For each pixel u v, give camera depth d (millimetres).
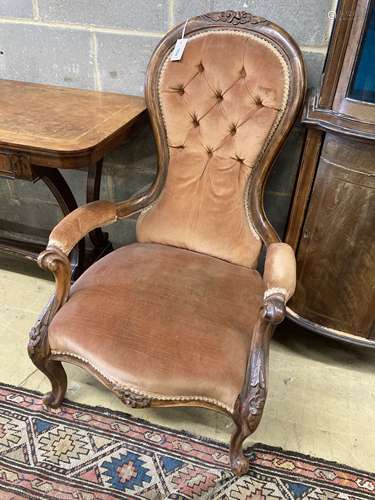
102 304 1083
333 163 1185
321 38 1354
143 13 1450
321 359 1566
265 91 1210
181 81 1286
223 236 1326
